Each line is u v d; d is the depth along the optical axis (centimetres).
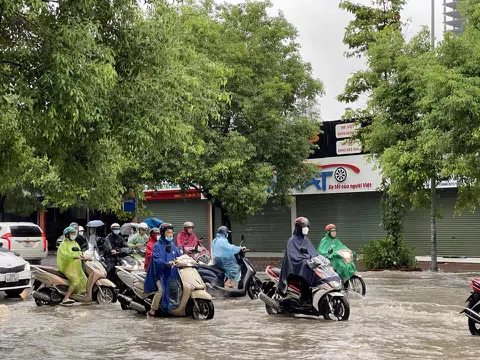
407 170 2267
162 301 1337
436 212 2406
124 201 2820
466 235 2867
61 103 897
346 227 3192
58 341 1109
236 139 2548
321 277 1256
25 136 1024
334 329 1151
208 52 2577
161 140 1048
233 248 1628
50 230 4169
